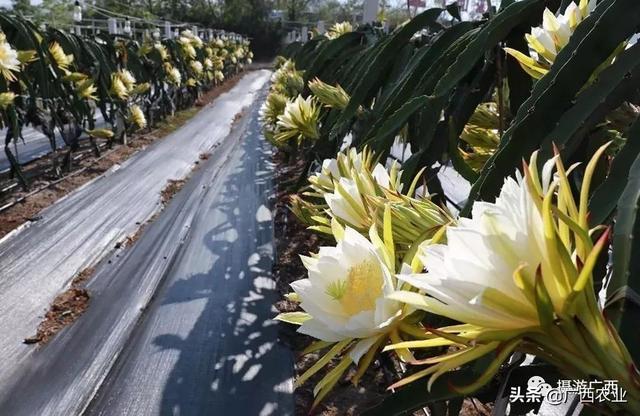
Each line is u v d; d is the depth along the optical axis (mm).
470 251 262
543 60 633
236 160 3838
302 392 1345
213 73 9203
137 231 2455
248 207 2756
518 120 524
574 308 250
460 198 1802
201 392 1369
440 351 455
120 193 3025
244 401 1332
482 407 1112
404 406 400
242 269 2047
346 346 383
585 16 544
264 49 18938
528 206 258
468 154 717
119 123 4137
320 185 589
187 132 5062
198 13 18828
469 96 807
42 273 2012
